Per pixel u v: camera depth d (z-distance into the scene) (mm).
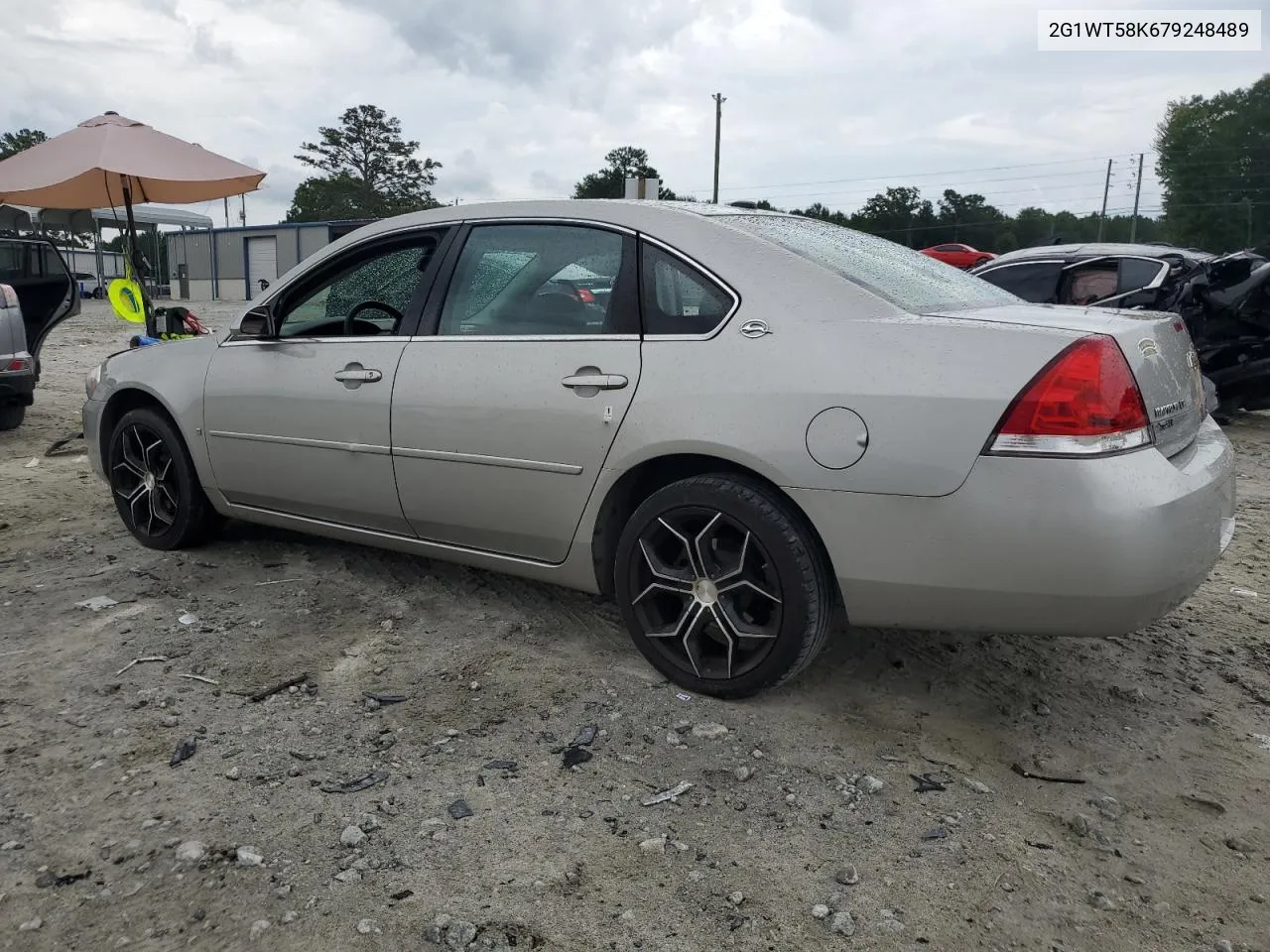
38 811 2512
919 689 3254
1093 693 3275
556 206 3441
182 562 4426
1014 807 2592
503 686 3223
